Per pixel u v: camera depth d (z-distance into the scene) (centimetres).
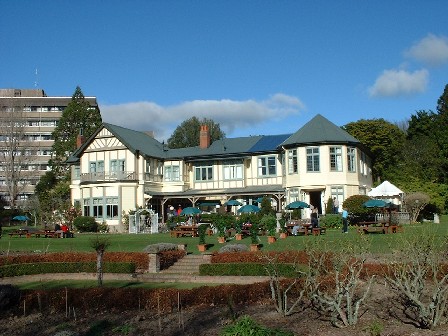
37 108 11081
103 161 5309
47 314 1692
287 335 1142
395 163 6288
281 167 5084
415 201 4128
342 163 4519
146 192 5144
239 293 1641
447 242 1853
